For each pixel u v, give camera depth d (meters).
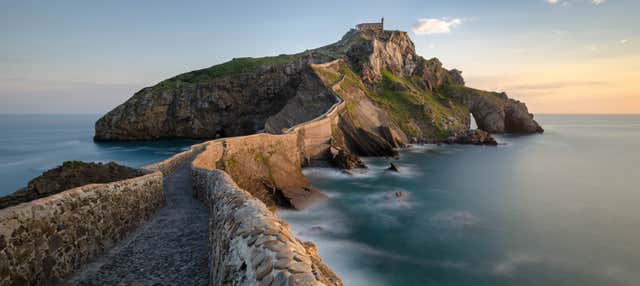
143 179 11.27
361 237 27.11
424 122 90.56
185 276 6.88
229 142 35.19
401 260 23.39
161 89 98.06
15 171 55.12
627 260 24.14
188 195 15.21
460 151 75.31
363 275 21.33
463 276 21.61
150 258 7.85
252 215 5.67
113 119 93.38
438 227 29.77
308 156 56.84
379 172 52.62
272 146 44.94
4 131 148.12
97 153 72.81
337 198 38.06
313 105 76.06
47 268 6.20
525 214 33.94
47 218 6.33
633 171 56.50
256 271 3.81
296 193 37.09
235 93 97.56
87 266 7.32
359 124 72.44
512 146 86.19
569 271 22.62
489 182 47.81
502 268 22.75
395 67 116.62
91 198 7.91
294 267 3.54
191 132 97.75
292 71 98.62
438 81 125.25
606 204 37.75
